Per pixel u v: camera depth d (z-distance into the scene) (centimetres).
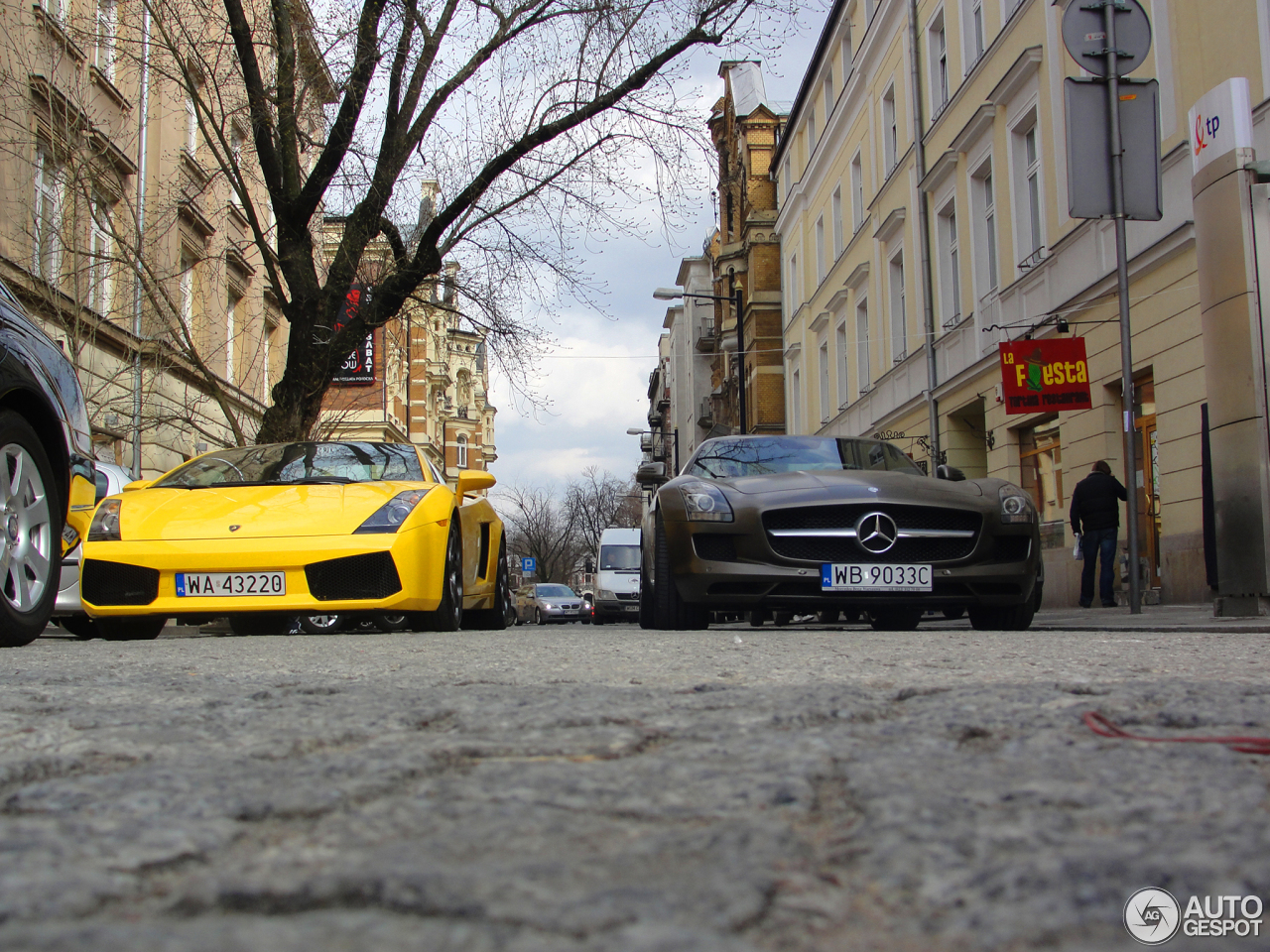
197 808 104
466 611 836
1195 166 559
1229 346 540
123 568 530
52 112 1248
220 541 530
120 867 80
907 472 659
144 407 1600
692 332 5378
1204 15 973
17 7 1244
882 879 76
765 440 703
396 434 3281
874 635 490
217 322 1967
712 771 123
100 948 57
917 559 555
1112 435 1180
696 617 635
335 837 93
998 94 1460
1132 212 747
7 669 313
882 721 167
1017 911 68
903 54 1975
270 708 195
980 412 1709
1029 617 602
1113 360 1158
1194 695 187
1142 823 93
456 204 1209
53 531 477
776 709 179
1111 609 1003
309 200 1199
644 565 736
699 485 590
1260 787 109
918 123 1853
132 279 1491
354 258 1232
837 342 2555
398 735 163
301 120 1257
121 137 1527
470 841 90
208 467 641
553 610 3278
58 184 1353
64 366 505
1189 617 656
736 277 3434
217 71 1281
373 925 63
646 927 64
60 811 104
